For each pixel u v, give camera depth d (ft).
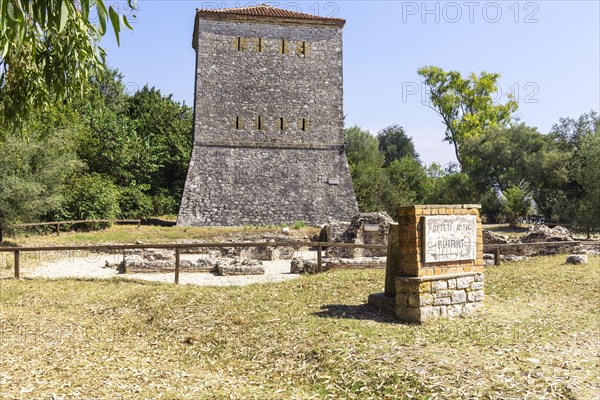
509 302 32.50
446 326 26.25
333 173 120.57
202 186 113.19
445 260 28.40
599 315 29.48
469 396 18.15
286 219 115.24
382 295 31.01
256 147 118.42
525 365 20.65
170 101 166.50
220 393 20.15
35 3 16.21
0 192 75.51
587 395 17.90
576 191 136.56
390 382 19.80
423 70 190.49
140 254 68.59
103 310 36.35
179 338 28.60
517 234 110.32
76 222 94.53
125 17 16.80
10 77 27.66
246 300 34.53
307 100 121.60
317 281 40.27
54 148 87.04
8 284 44.91
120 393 19.97
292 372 22.20
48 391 19.72
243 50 119.75
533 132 157.48
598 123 145.79
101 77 27.35
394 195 167.12
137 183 141.79
